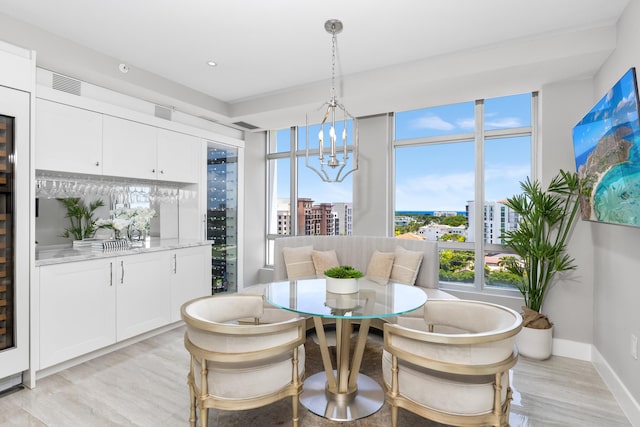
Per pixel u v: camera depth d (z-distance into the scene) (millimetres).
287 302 2027
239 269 4492
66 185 2928
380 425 1948
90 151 2871
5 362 2199
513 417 2049
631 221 1788
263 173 5320
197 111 3939
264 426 1921
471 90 3213
